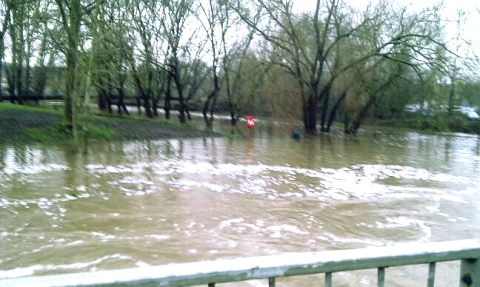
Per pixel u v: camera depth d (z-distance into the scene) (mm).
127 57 28578
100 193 11797
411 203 11727
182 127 30922
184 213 10141
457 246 2352
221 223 9469
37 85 39281
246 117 37156
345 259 2172
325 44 32125
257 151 21609
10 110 26438
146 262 7262
